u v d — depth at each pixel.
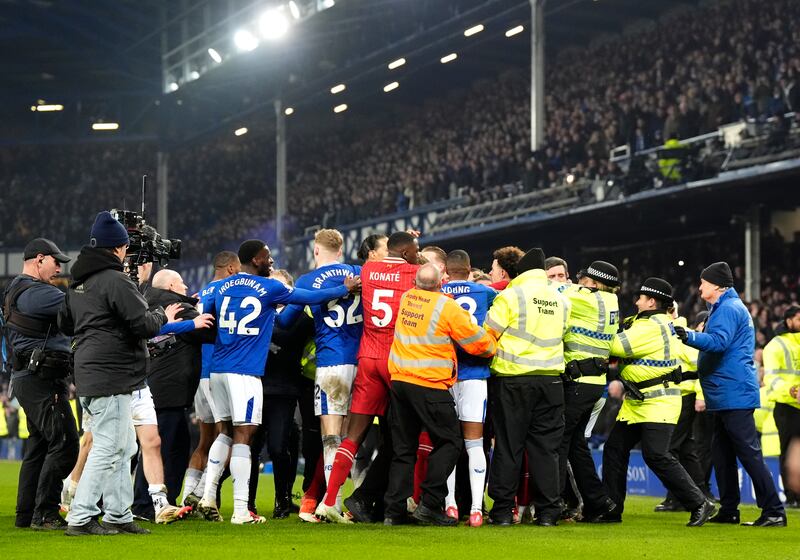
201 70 45.53
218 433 9.50
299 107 45.78
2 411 28.53
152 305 9.91
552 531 8.74
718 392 9.83
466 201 32.97
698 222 28.70
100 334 8.08
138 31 48.78
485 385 9.43
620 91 33.75
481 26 34.72
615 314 9.77
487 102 42.62
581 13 38.44
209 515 9.40
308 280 9.72
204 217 51.97
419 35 36.38
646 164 26.73
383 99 48.91
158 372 9.98
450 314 9.02
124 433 8.19
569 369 9.65
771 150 22.78
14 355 8.73
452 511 9.46
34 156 56.91
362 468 11.11
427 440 9.83
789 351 11.88
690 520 9.64
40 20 47.88
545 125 36.22
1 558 6.76
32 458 8.97
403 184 38.59
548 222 28.14
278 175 42.25
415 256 9.60
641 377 9.75
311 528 8.79
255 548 7.29
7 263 52.78
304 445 10.31
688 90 29.00
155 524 9.18
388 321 9.31
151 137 55.34
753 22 30.73
